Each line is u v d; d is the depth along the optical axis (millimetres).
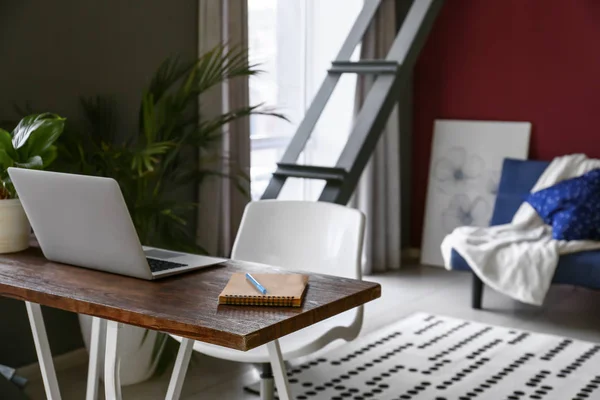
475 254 4371
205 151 4129
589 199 4508
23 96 3348
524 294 4199
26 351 3504
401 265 5742
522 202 5117
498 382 3416
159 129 3506
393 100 4152
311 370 3568
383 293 4941
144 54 3869
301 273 2104
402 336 4051
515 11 5449
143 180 3438
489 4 5547
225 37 4168
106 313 1785
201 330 1639
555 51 5336
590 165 4887
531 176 5145
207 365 3674
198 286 1954
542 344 3930
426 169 5918
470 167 5590
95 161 3367
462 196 5602
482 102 5633
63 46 3486
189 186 4172
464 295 4895
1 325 3389
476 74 5637
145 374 3438
